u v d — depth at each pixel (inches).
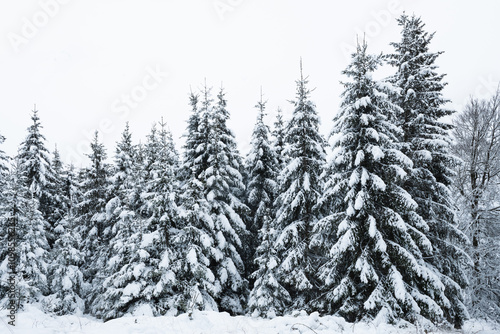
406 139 573.6
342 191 506.0
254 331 301.3
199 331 297.6
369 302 417.7
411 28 599.8
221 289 639.8
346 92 509.4
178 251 614.2
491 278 662.5
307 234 619.8
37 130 894.4
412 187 551.2
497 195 719.1
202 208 618.5
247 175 903.1
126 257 625.0
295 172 655.1
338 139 484.1
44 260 698.8
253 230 832.9
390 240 459.8
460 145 778.8
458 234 516.1
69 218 712.4
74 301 674.8
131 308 551.2
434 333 359.3
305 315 378.9
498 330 483.2
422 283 455.8
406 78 585.3
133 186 749.3
